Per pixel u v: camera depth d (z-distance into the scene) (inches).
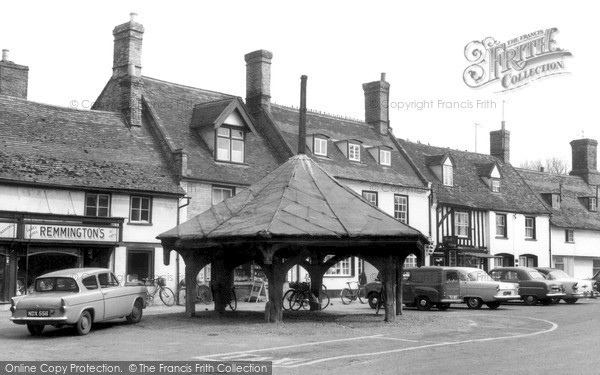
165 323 737.0
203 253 821.2
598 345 565.0
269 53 1374.3
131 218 1013.8
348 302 1164.5
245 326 700.7
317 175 845.2
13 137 962.7
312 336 634.2
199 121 1191.6
